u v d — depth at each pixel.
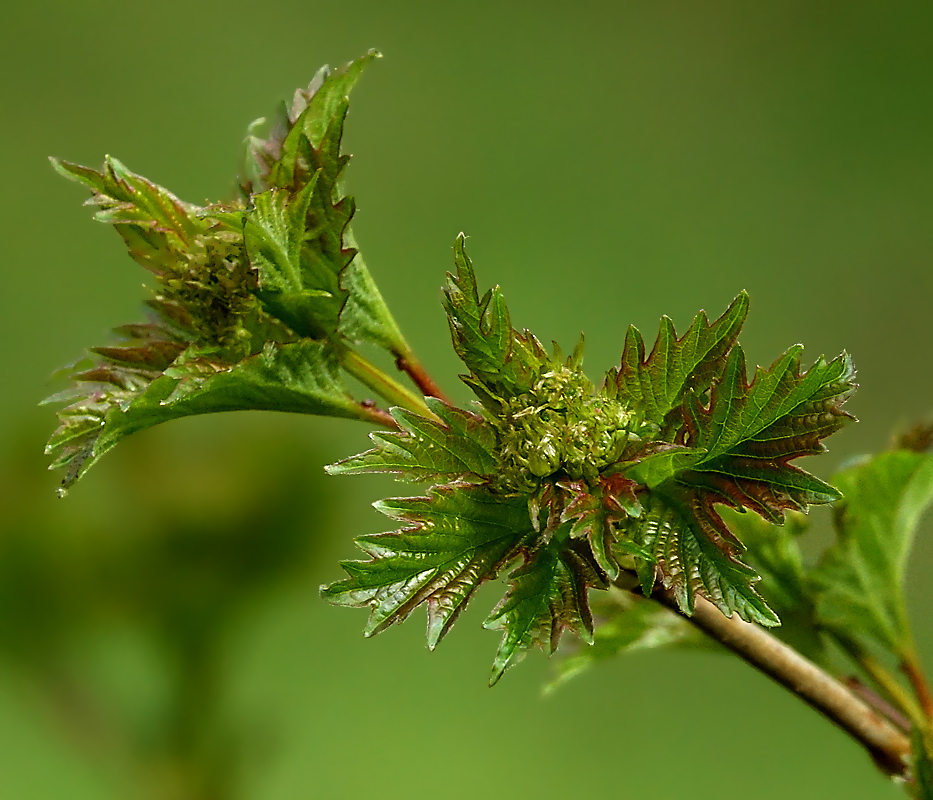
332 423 0.83
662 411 0.57
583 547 0.57
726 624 0.58
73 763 0.94
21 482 0.77
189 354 0.58
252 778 0.81
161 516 0.77
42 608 0.75
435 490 0.57
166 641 0.77
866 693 0.60
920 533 0.88
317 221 0.58
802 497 0.57
